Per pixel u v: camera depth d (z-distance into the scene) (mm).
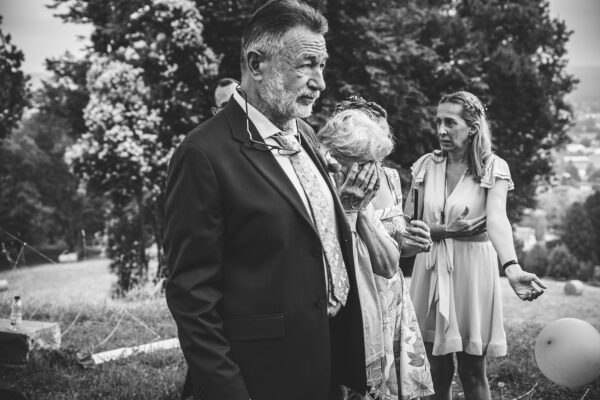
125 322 6512
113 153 10664
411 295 3301
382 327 2455
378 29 12938
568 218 35906
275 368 1903
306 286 1931
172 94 10781
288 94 1933
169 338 5816
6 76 12281
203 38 11445
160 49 10594
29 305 7309
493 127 16812
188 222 1869
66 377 4488
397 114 12523
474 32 18422
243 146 1944
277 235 1895
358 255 2387
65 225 34125
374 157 2332
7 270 11195
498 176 3053
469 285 3125
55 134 34719
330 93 11945
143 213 12633
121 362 4914
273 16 1922
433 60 14219
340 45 12188
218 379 1803
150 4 10719
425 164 3344
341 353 2219
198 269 1886
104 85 10617
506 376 4559
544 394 4191
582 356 3688
